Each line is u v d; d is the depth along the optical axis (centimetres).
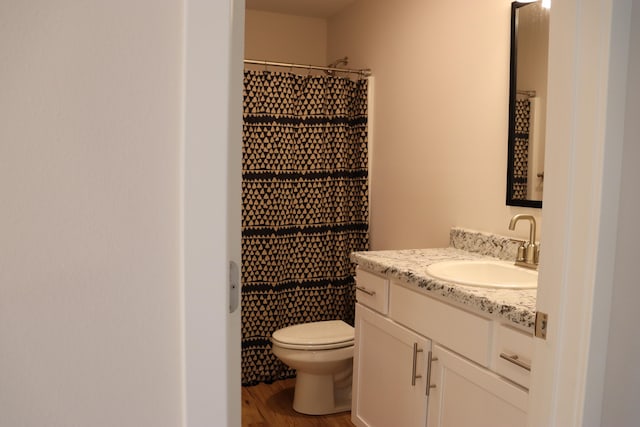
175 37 68
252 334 306
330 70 315
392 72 302
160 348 71
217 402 72
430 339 189
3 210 62
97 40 64
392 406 214
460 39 247
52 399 66
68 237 65
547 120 123
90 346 67
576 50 115
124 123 67
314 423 263
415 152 283
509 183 219
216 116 69
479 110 237
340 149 314
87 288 66
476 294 164
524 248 204
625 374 124
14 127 62
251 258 302
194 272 70
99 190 66
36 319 65
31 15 61
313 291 316
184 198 69
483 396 163
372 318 227
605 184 113
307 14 379
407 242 293
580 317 118
